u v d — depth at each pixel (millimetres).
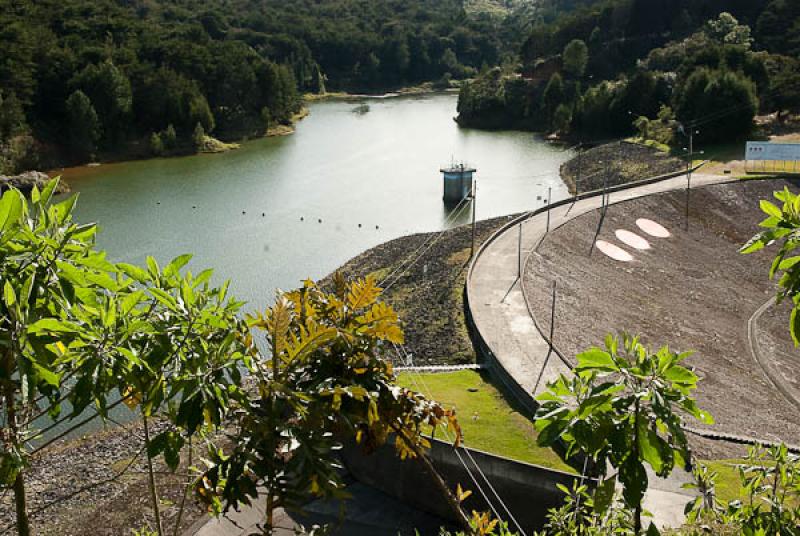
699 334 55000
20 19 116688
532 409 37344
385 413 8016
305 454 6871
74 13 136875
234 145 125562
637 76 128625
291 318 8273
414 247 68688
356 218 80875
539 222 69812
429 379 41906
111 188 94375
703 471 9953
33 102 112625
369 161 111688
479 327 47438
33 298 6727
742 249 7816
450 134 139500
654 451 6754
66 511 31609
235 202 86938
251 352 7551
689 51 141625
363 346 8180
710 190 81062
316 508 32719
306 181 98062
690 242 72438
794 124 110375
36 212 7344
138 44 135250
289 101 147500
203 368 7195
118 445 36750
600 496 7133
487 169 108812
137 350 7254
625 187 82062
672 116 116125
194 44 140250
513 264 59125
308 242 72375
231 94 137000
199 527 30406
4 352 6543
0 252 6707
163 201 87125
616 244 68250
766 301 63000
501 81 155875
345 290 8875
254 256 67938
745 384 47719
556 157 118125
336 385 7391
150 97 123438
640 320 55219
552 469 30594
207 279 7832
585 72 158125
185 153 119125
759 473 9133
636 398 6836
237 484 6848
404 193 91750
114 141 118250
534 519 31125
